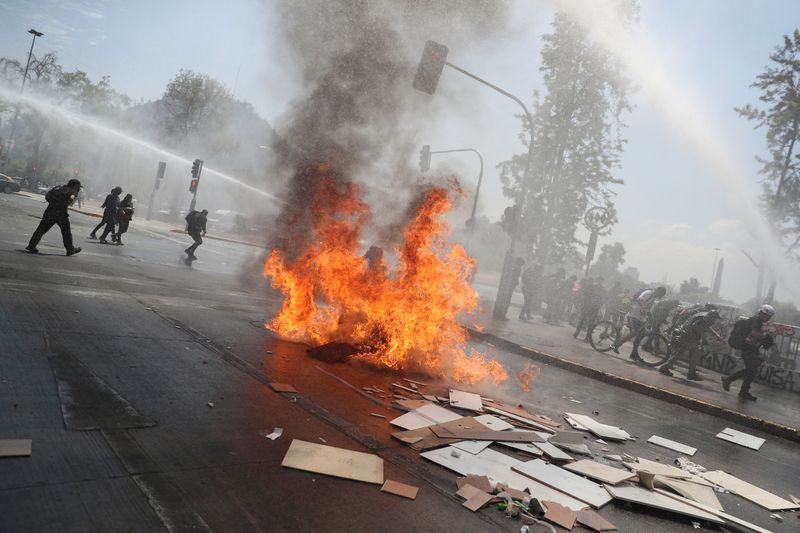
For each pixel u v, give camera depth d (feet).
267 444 11.93
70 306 20.58
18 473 8.57
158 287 29.99
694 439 21.33
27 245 34.88
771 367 39.96
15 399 11.35
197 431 11.81
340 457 11.91
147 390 13.62
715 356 42.73
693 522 12.64
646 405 26.71
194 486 9.43
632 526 11.70
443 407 17.85
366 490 10.77
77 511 7.90
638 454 17.58
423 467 12.57
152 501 8.64
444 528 9.86
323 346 21.52
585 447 16.24
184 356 17.38
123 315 21.09
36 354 14.39
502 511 11.10
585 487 13.15
